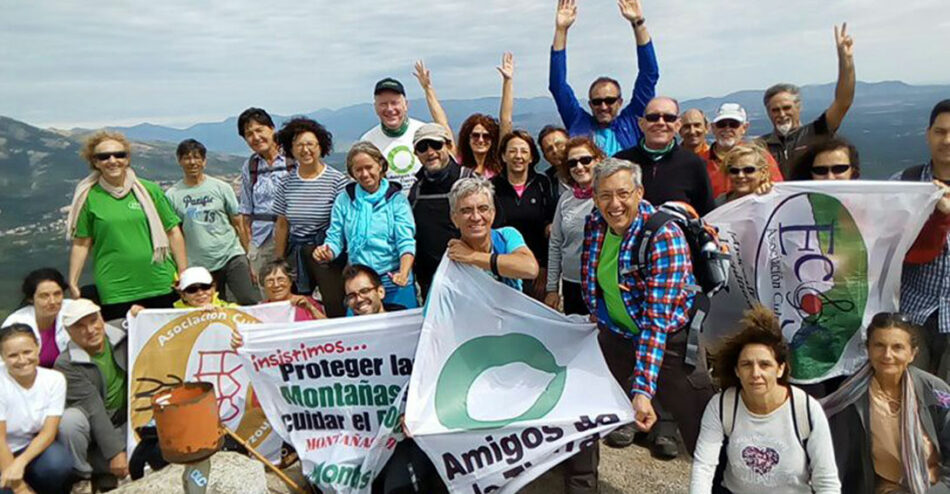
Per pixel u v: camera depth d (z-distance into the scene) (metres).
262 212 8.09
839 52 6.98
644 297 4.50
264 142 8.02
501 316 4.75
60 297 6.19
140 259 6.95
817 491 4.06
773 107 7.55
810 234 5.17
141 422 6.09
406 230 6.15
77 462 5.80
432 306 4.70
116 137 6.77
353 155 6.16
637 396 4.34
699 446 4.31
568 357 4.73
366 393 5.11
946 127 4.97
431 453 4.42
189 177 8.28
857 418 4.53
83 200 6.80
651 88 7.50
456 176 6.26
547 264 6.70
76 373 5.85
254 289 8.65
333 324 5.13
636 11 7.47
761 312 4.25
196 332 6.11
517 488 4.41
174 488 4.80
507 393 4.62
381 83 7.42
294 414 5.21
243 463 4.91
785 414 4.09
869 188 4.97
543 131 6.98
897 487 4.46
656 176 5.91
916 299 5.21
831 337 5.18
